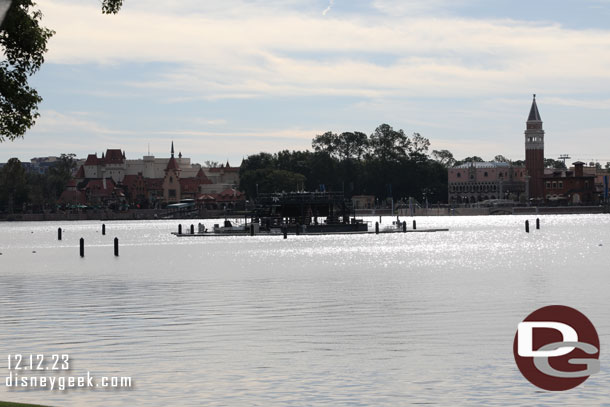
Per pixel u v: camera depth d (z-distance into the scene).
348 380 25.80
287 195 157.62
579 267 68.12
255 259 85.31
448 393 24.08
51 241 152.62
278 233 153.75
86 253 103.94
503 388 24.64
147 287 54.50
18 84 32.06
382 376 26.30
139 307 43.25
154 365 28.09
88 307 43.38
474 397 23.62
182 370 27.33
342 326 36.12
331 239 136.50
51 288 54.50
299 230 156.12
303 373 26.81
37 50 31.78
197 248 111.75
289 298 46.88
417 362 28.36
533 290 49.16
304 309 41.84
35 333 34.66
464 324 36.19
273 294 49.12
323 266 73.62
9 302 46.03
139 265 78.00
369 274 63.78
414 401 23.22
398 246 112.19
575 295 46.16
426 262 78.25
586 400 23.25
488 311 40.09
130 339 33.09
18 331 35.25
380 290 50.75
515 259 80.94
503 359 28.66
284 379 25.97
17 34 31.23
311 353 30.06
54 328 36.00
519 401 23.19
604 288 49.78
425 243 120.75
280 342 32.31
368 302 44.47
